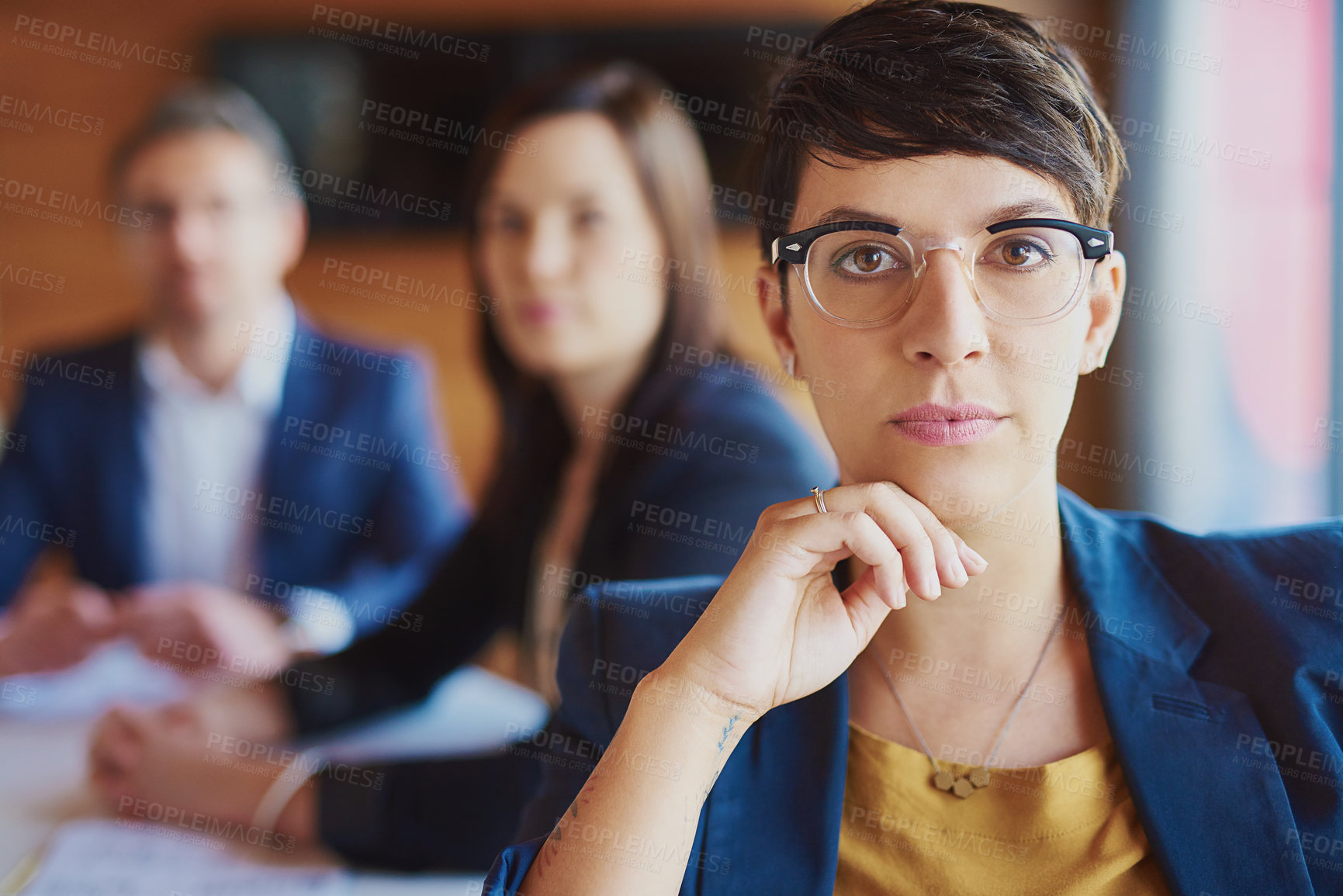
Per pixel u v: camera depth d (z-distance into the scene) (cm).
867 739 69
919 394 61
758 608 65
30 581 256
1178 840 62
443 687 178
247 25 334
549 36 325
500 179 170
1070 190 62
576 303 167
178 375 255
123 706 135
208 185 254
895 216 61
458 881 112
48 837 121
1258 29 270
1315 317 262
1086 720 69
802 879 64
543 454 177
